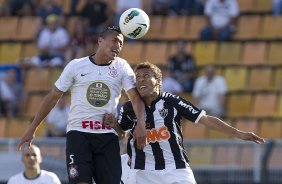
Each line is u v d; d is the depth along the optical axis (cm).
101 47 2438
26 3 6309
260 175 4384
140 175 2573
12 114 5538
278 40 5712
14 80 5569
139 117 2434
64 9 6300
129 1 5825
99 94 2434
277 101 5312
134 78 2478
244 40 5709
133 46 5825
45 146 4441
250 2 5962
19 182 3262
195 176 4459
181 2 6003
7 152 4419
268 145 4381
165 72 5431
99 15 5778
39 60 5769
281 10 5825
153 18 5981
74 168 2427
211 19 5709
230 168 4419
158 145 2542
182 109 2542
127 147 2581
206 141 4459
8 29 6250
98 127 2444
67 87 2450
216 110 5094
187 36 5875
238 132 2516
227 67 5572
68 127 2477
